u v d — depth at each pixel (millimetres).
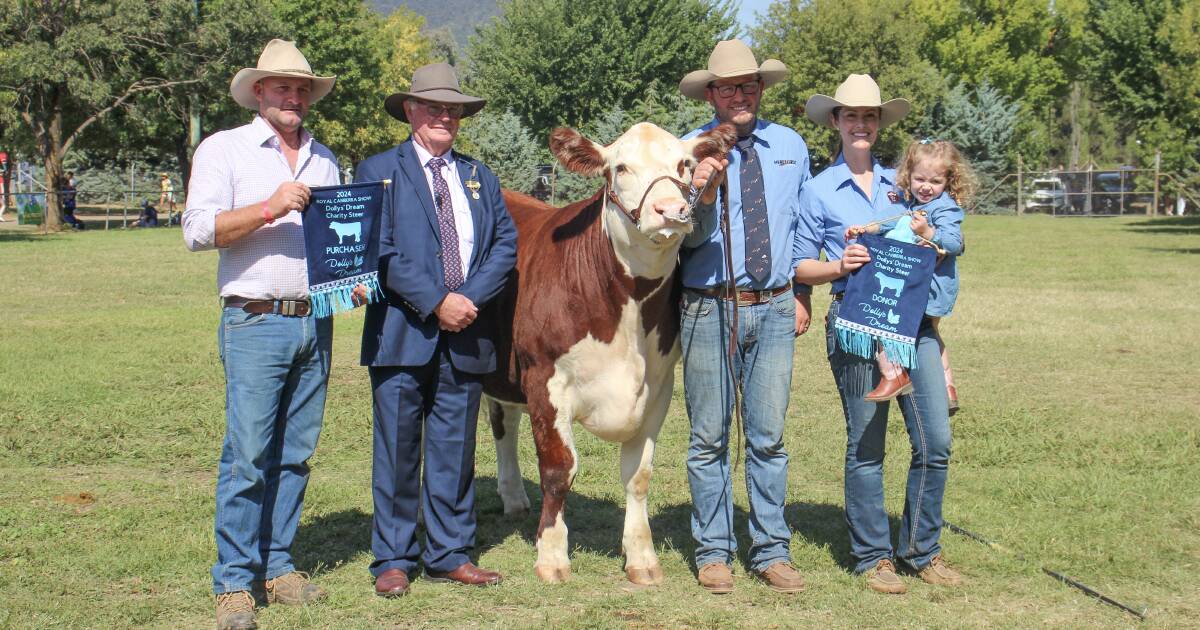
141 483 6473
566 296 4938
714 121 5156
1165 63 31047
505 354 5395
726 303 4891
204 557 5176
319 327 4750
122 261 21250
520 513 6219
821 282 5043
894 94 45000
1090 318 13539
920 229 4645
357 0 44625
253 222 4332
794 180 5039
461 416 5000
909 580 5055
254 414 4504
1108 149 89688
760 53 48969
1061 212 45844
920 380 4859
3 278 17859
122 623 4387
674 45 47781
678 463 7168
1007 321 13273
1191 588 4902
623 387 4945
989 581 5016
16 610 4484
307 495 6270
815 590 4910
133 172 53250
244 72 4562
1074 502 6117
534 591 4883
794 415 8523
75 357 10523
